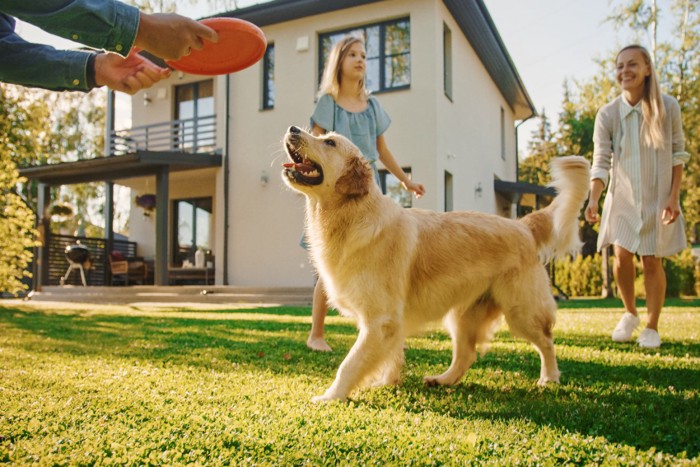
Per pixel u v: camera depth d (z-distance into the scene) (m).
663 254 4.64
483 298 3.43
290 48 13.59
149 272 16.64
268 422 2.12
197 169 14.65
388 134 12.54
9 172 11.62
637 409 2.41
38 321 7.22
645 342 4.58
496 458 1.72
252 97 14.07
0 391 2.67
